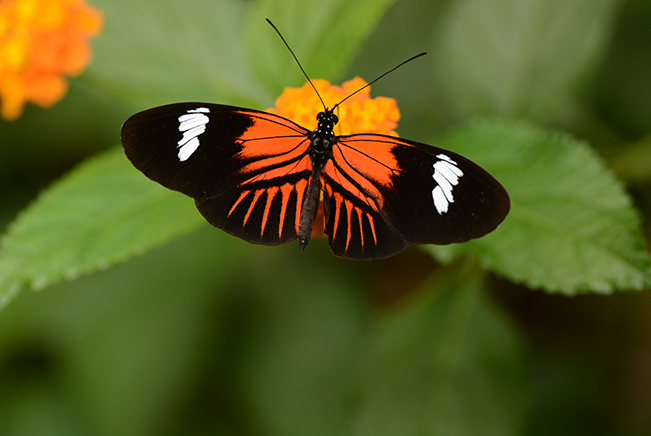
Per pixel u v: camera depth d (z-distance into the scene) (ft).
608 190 2.03
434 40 2.29
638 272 2.01
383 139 2.00
